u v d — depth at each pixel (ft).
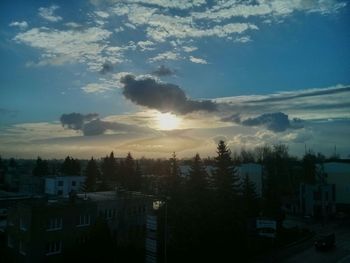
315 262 135.54
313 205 251.39
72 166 422.00
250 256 142.61
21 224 123.95
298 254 147.64
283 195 291.38
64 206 126.41
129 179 317.01
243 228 145.38
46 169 433.89
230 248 136.26
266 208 181.98
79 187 336.70
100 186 295.48
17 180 407.64
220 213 136.56
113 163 374.22
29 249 117.50
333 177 280.10
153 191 251.19
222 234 133.69
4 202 200.03
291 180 329.93
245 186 177.27
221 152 163.84
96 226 120.67
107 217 145.59
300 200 259.60
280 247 158.51
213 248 131.85
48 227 121.90
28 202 129.90
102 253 116.98
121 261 124.77
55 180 324.39
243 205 157.58
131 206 153.48
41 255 119.34
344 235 189.98
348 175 274.77
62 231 125.39
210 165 242.17
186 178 171.83
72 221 128.47
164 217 132.77
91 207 134.92
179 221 129.18
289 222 229.25
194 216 129.70
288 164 345.31
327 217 247.50
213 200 142.61
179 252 129.49
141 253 130.82
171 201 137.39
